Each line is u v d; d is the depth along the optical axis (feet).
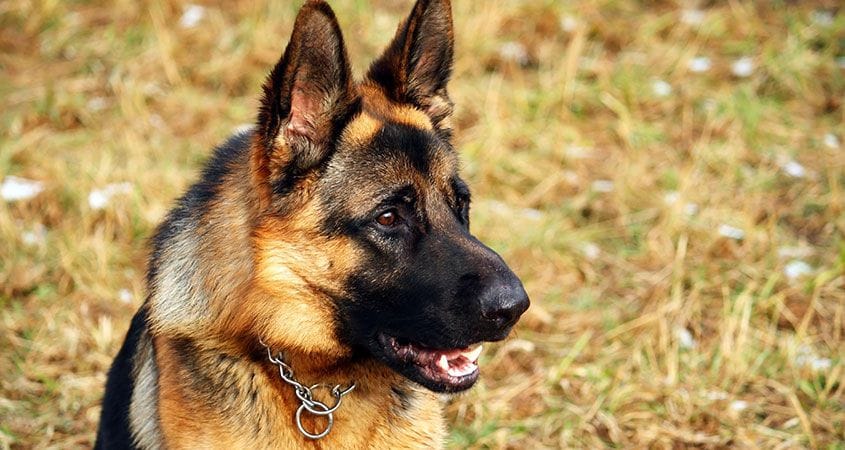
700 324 23.35
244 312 14.39
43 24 36.27
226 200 14.80
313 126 14.30
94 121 31.19
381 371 15.25
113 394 16.99
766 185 28.45
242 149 15.34
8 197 27.14
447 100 16.11
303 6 13.66
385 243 14.16
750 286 23.68
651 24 35.83
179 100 32.30
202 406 14.62
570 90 32.32
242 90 33.45
